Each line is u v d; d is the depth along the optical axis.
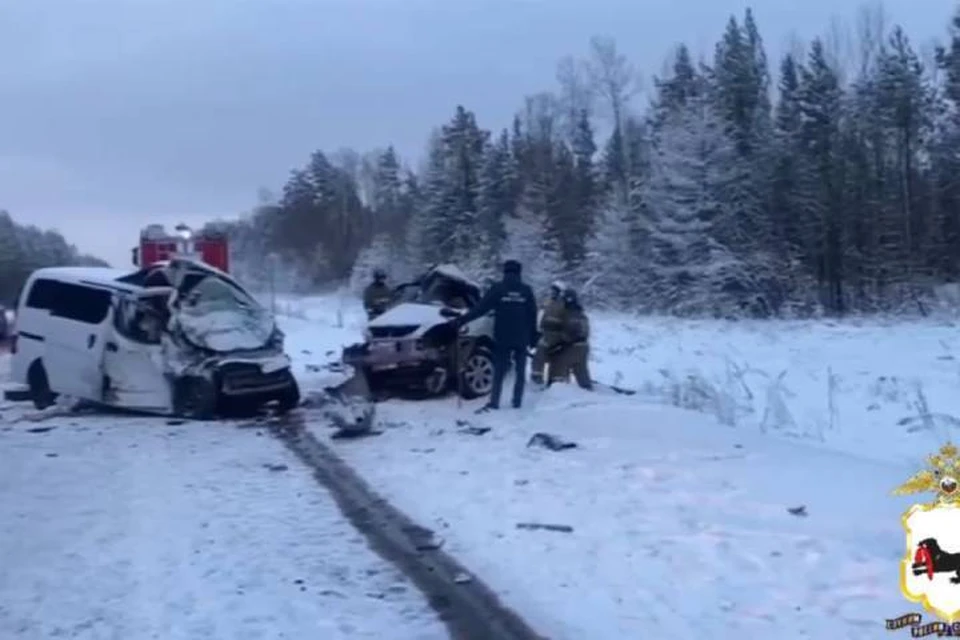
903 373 21.05
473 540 8.25
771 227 52.16
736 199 50.16
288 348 27.83
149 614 6.74
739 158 51.84
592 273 51.88
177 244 23.69
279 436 13.84
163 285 16.55
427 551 8.03
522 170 67.94
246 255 94.62
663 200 48.66
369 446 12.61
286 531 8.70
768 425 14.05
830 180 54.25
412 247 72.44
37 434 14.23
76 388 16.55
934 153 61.66
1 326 32.62
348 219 100.38
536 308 14.77
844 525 7.90
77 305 16.83
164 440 13.59
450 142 75.06
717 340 30.28
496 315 14.48
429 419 14.23
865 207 55.12
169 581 7.40
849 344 28.16
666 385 16.97
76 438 13.84
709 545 7.66
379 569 7.60
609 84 70.44
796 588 6.71
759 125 57.06
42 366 17.11
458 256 65.56
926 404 15.58
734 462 10.37
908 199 58.25
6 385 20.70
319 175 102.50
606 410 13.01
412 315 16.47
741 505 8.68
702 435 11.72
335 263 93.38
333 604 6.86
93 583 7.39
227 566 7.71
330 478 10.85
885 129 60.34
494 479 10.27
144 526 8.93
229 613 6.72
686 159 48.84
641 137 68.94
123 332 16.09
